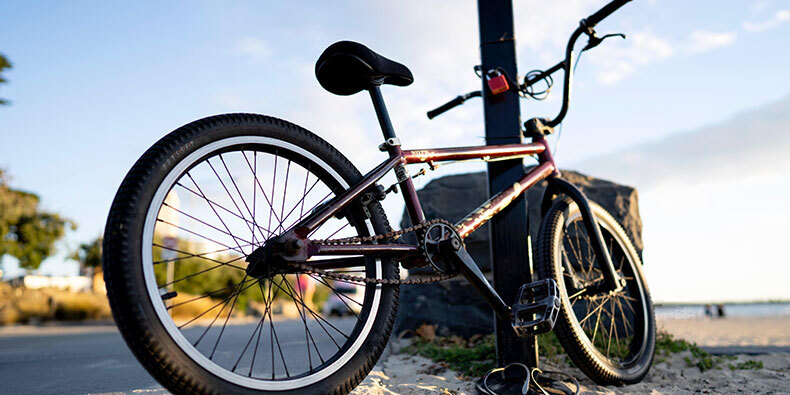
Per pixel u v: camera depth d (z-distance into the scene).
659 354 3.19
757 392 2.31
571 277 2.62
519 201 2.53
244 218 1.64
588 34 2.34
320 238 1.72
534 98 2.65
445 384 2.43
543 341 3.04
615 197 3.99
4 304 21.39
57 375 3.05
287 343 4.43
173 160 1.47
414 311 4.15
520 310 2.11
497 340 2.46
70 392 2.46
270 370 2.95
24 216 25.33
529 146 2.54
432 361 3.04
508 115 2.61
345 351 1.74
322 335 5.35
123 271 1.30
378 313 1.84
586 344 2.33
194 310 17.17
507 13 2.71
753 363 2.95
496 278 2.49
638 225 4.00
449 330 3.94
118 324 1.31
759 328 9.26
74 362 3.68
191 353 1.39
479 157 2.28
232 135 1.62
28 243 25.41
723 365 2.95
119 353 4.24
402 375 2.67
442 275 2.01
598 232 2.54
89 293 25.47
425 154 2.03
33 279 30.11
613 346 3.07
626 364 2.51
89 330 13.30
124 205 1.36
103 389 2.52
